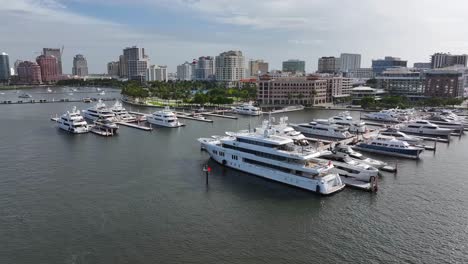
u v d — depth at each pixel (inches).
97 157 4936.0
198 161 4734.3
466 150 5511.8
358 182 3804.1
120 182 3873.0
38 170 4286.4
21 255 2436.0
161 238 2677.2
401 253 2502.5
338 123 7204.7
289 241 2662.4
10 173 4156.0
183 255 2465.6
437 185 3801.7
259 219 3014.3
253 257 2454.5
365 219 3006.9
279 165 3850.9
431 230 2815.0
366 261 2411.4
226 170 4335.6
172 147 5605.3
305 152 3873.0
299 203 3344.0
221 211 3161.9
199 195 3526.1
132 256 2442.2
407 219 3002.0
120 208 3191.4
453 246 2591.0
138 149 5457.7
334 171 3946.9
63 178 3991.1
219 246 2586.1
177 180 3956.7
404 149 4953.3
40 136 6510.8
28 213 3065.9
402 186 3767.2
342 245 2605.8
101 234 2723.9
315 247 2581.2
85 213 3080.7
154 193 3563.0
